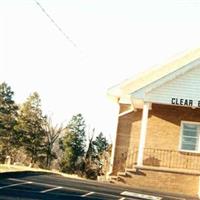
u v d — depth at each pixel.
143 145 21.58
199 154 23.81
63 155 79.69
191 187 21.03
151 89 22.03
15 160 74.88
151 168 21.25
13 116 76.50
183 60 24.19
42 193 13.48
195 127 24.20
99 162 67.94
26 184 14.81
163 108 24.48
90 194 14.59
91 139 78.38
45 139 77.25
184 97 22.02
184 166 23.64
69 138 79.56
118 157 25.28
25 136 74.94
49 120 77.94
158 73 24.28
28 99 76.12
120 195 15.55
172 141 24.11
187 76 22.11
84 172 68.06
